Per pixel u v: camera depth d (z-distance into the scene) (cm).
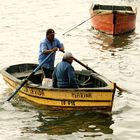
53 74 3167
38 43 5459
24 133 2798
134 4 8700
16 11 7875
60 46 3381
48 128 2873
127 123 2931
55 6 8444
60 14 7588
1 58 4778
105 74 4066
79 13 7688
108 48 5178
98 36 5928
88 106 3028
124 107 3194
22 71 3709
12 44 5425
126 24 6034
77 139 2700
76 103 3047
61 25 6662
